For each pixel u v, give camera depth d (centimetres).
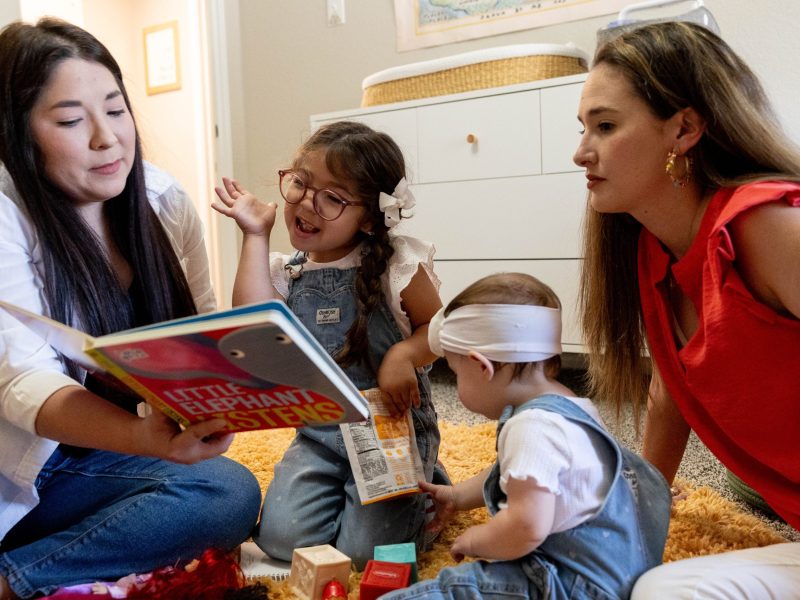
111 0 359
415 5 263
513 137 210
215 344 62
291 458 118
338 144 117
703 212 88
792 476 86
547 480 77
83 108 92
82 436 82
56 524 99
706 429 96
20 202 94
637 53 85
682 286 91
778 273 77
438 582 83
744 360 83
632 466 89
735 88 83
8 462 90
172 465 100
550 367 93
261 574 103
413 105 226
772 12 200
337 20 280
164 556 97
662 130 85
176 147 356
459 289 224
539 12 238
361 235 125
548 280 210
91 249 98
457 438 160
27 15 331
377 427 112
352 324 119
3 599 90
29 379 85
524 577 81
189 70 347
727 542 107
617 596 80
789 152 84
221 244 324
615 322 108
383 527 106
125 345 63
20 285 91
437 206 225
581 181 201
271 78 300
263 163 307
